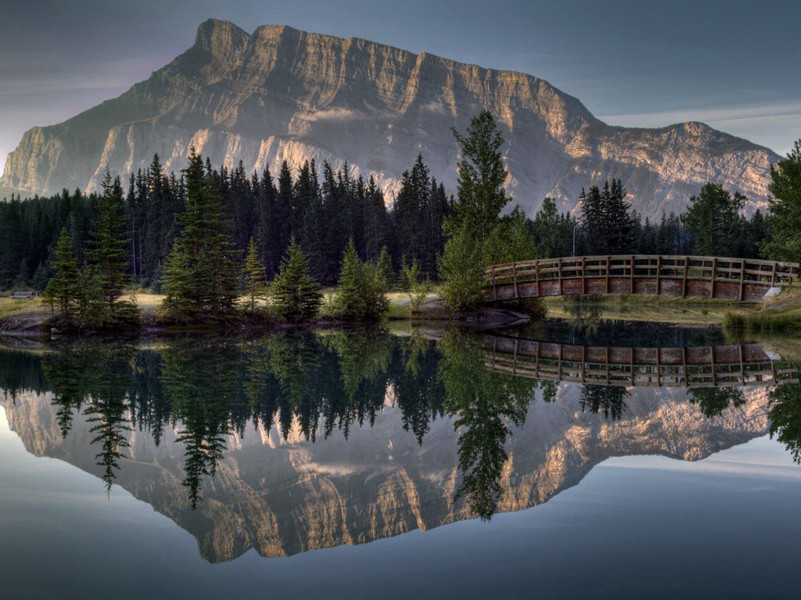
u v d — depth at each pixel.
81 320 42.41
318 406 17.33
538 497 9.52
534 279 50.88
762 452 12.07
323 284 97.62
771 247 50.62
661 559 7.16
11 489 10.43
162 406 17.39
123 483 10.70
